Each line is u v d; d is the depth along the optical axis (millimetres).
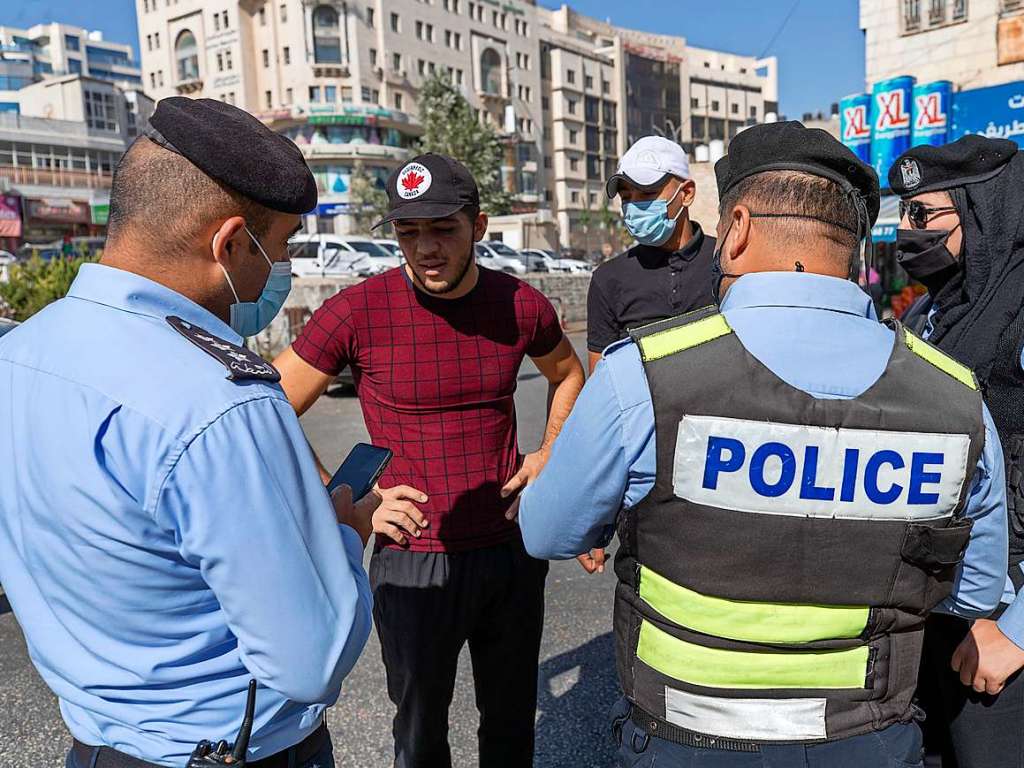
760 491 1110
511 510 2029
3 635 3564
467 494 2047
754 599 1135
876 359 1165
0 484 1089
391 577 2047
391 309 2031
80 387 1021
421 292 2039
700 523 1133
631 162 2711
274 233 1152
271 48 57281
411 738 2088
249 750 1138
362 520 1392
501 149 41438
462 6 64625
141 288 1068
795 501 1109
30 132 53312
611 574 4160
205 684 1099
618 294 2951
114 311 1062
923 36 11594
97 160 56875
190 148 1047
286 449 1080
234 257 1124
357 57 56438
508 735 2170
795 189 1194
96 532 1008
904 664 1189
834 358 1146
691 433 1117
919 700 1904
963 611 1353
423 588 2025
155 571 1025
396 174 1955
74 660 1087
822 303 1176
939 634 1778
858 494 1113
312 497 1111
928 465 1128
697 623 1162
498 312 2078
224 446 1006
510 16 69312
